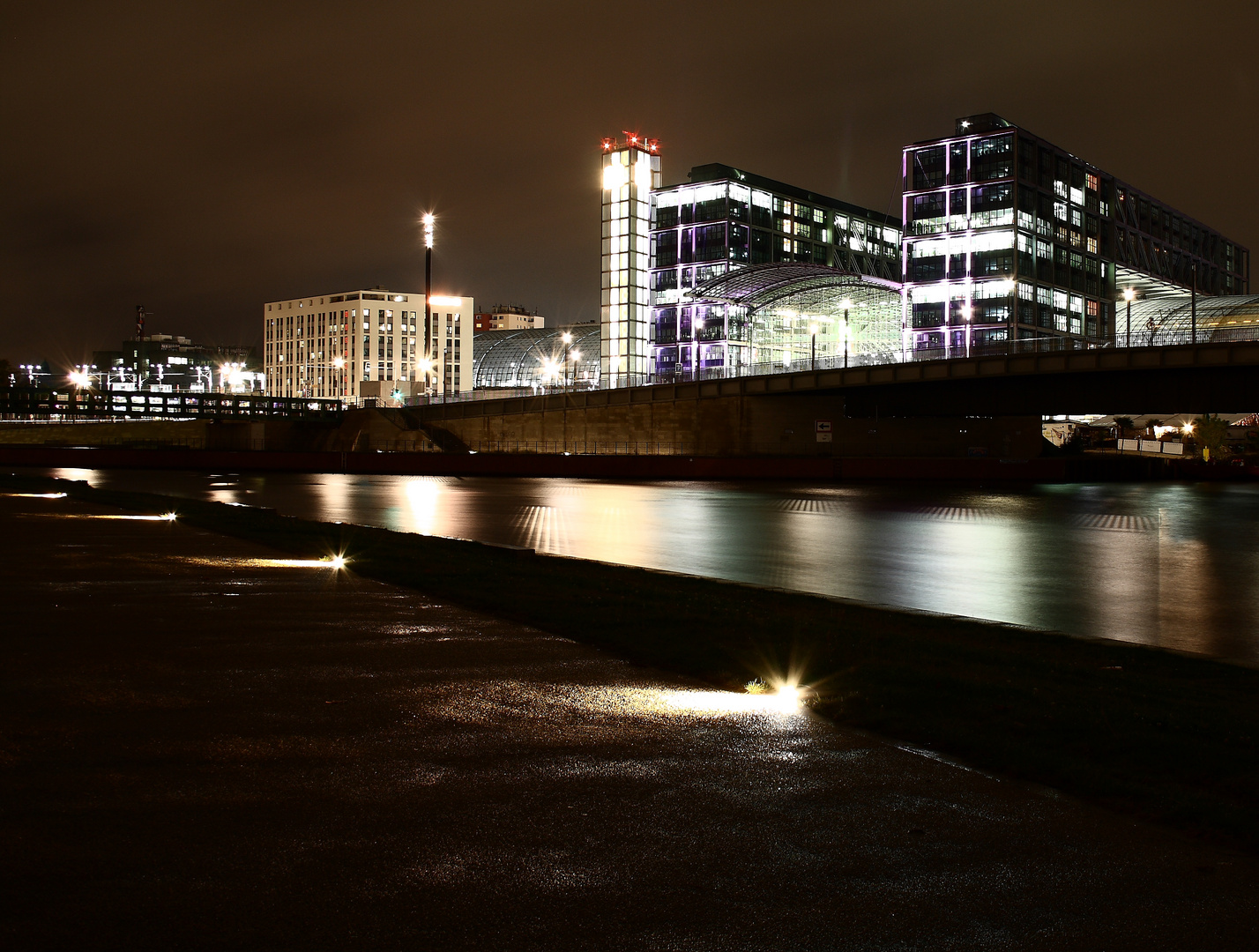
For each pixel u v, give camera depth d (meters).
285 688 9.12
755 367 107.56
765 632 12.44
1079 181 158.88
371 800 6.30
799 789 6.73
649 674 10.10
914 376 79.88
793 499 53.50
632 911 4.93
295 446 120.56
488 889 5.12
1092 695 9.53
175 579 16.28
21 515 28.52
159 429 117.25
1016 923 4.90
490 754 7.36
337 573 17.61
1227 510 48.31
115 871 5.18
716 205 154.88
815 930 4.79
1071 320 153.88
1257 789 6.70
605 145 159.62
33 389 114.31
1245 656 15.06
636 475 79.69
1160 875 5.46
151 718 7.98
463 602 14.52
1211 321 138.12
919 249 150.25
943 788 6.78
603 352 159.00
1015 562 27.03
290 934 4.61
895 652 11.53
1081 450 113.00
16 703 8.30
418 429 111.75
